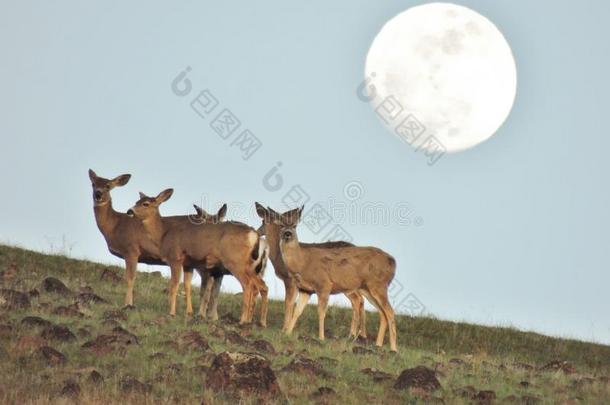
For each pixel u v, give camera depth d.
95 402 43.91
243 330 64.56
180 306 75.94
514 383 58.44
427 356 66.00
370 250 70.75
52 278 70.44
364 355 61.38
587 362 82.50
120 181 74.19
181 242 70.25
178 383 49.12
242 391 48.12
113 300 73.62
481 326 90.44
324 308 69.88
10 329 54.59
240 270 69.94
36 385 46.12
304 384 51.50
